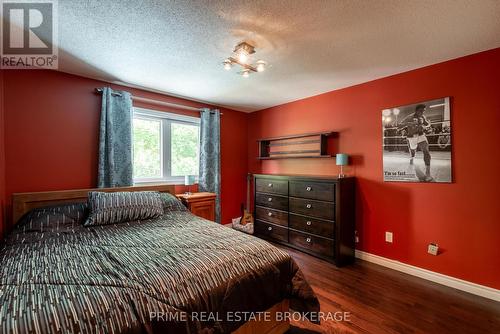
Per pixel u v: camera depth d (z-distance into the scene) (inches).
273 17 63.1
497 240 79.4
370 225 110.9
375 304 76.7
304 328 66.2
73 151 102.7
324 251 110.6
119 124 112.8
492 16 62.1
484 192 81.7
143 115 129.0
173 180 141.0
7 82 87.4
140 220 86.5
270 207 136.8
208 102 151.2
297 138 145.6
